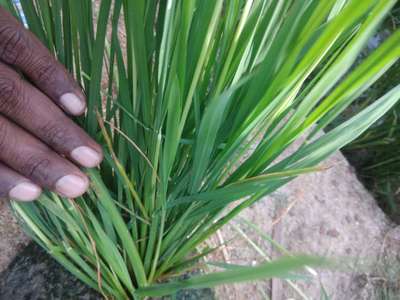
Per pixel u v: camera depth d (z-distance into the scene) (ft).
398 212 1.80
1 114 0.56
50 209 0.58
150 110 0.51
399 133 1.68
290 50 0.40
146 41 0.51
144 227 0.69
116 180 0.72
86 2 0.50
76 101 0.56
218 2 0.38
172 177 0.65
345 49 0.40
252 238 1.10
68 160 0.61
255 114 0.47
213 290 0.95
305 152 0.54
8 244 0.95
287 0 0.48
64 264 0.73
